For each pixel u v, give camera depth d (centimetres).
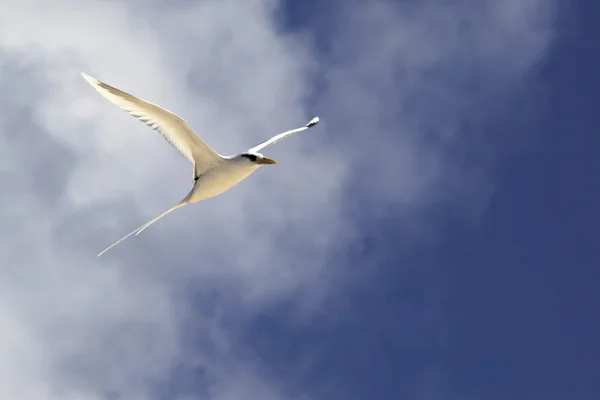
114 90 1339
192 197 1444
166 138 1388
